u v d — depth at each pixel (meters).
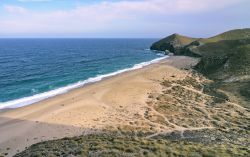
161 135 40.69
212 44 146.38
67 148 28.39
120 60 146.75
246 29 185.50
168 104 56.59
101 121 46.50
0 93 68.31
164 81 78.69
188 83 76.62
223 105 56.25
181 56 150.62
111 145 28.70
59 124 45.03
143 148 28.08
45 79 88.19
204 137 39.19
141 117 48.69
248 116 49.81
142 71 98.56
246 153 29.02
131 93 65.06
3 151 35.59
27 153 29.19
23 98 63.06
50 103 57.22
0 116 49.28
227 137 39.38
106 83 77.38
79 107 54.00
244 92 64.12
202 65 98.88
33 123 45.59
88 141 31.06
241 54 90.19
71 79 87.75
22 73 101.44
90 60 148.62
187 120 47.50
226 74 82.94
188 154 27.00
